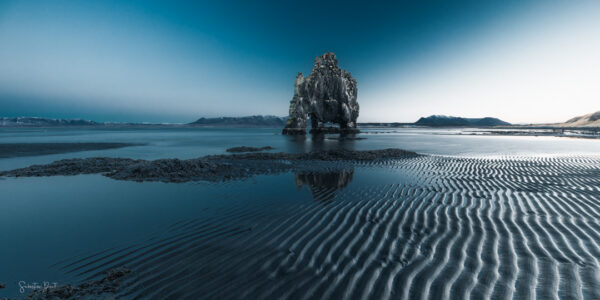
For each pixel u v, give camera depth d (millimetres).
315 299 2904
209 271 3484
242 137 52531
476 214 5773
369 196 7520
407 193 7840
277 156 18031
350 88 73750
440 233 4742
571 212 5797
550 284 3111
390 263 3674
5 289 3031
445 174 11188
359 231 4883
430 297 2910
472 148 25484
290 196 7590
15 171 11445
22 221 5457
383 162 15367
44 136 50000
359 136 59281
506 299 2854
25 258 3824
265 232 4859
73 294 2955
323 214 5898
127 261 3746
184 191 8234
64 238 4566
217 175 11023
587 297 2859
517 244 4223
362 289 3072
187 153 21906
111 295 2959
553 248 4059
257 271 3488
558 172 11117
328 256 3904
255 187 8836
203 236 4672
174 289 3086
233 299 2908
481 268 3506
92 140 38875
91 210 6223
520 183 9078
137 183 9391
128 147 27406
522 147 26094
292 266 3615
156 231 4902
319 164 14609
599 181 9133
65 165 12359
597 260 3662
